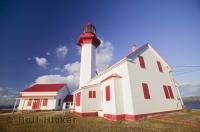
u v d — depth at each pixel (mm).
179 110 18531
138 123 10812
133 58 15461
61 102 34031
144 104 13961
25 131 8867
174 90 19328
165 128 8805
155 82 16766
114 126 9836
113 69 16609
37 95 31719
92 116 16016
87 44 26844
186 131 7945
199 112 16906
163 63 19953
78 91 18703
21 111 28375
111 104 13695
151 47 18828
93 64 26312
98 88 17344
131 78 14055
